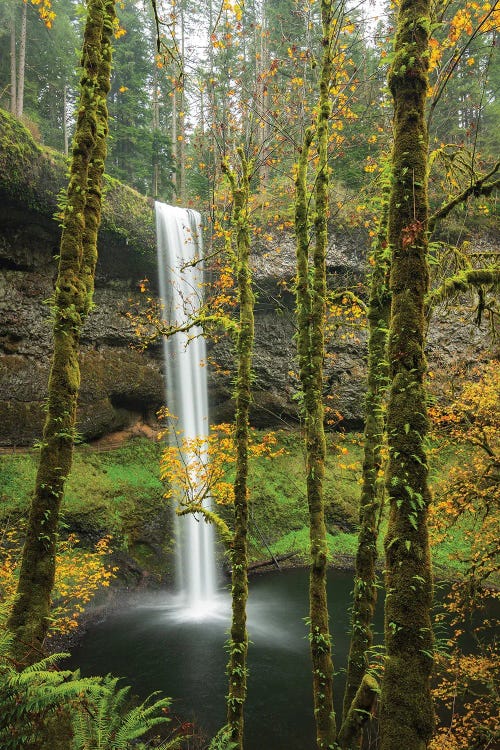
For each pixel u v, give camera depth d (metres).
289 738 8.67
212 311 10.44
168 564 17.66
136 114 29.66
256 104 7.74
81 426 18.80
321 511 4.80
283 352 23.47
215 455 12.68
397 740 2.65
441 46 4.29
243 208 6.05
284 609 14.92
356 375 22.64
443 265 4.57
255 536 19.86
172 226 20.22
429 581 2.89
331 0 4.91
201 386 22.00
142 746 3.95
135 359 20.91
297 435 23.61
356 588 5.05
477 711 8.29
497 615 12.70
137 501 18.45
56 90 29.80
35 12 24.20
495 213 18.67
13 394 16.78
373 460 5.17
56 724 3.33
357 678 4.84
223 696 9.99
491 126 20.92
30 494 15.16
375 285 5.31
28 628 3.70
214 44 7.52
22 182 14.89
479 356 19.08
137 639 12.84
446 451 10.87
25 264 17.19
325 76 5.06
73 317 4.16
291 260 20.62
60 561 11.75
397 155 3.37
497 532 8.77
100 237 18.02
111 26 4.51
